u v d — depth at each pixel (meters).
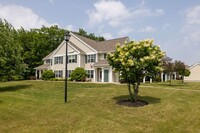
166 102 14.53
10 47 26.36
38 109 13.64
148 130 9.54
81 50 41.72
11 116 12.11
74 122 10.73
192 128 9.80
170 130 9.57
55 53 45.16
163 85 28.38
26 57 57.84
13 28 29.36
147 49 13.36
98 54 39.81
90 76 39.81
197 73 55.41
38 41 59.69
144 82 35.47
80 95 19.16
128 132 9.30
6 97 19.05
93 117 11.35
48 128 10.04
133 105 13.60
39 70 52.28
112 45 39.53
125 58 13.25
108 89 22.36
